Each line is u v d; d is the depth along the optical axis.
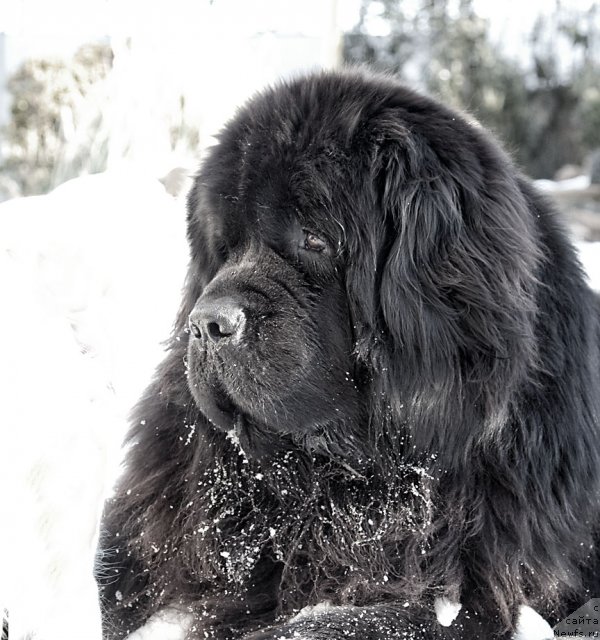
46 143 7.98
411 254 2.31
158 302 3.05
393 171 2.36
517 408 2.39
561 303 2.55
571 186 9.95
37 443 1.72
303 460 2.49
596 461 2.59
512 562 2.38
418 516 2.42
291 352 2.33
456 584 2.36
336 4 7.34
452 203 2.34
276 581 2.53
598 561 2.72
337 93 2.50
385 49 16.03
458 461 2.39
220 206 2.52
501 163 2.51
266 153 2.43
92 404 1.86
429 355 2.29
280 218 2.40
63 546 1.77
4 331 1.75
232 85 5.29
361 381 2.40
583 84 15.46
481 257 2.33
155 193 3.47
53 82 7.94
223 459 2.55
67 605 1.79
